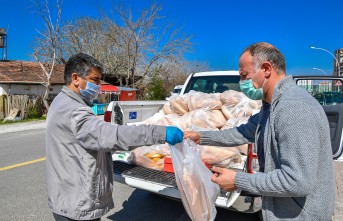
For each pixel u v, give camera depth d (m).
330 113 3.79
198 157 2.32
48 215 4.11
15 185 5.31
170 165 3.22
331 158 1.61
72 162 2.03
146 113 4.49
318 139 1.50
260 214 3.81
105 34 29.62
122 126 1.97
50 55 27.12
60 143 2.04
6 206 4.39
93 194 2.07
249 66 1.77
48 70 26.06
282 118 1.55
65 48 31.61
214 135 2.47
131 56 29.23
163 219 4.00
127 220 3.97
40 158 7.44
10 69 26.58
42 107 20.67
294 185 1.47
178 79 38.75
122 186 5.26
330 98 4.73
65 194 2.05
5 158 7.45
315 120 1.50
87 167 2.04
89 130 1.95
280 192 1.52
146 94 29.94
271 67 1.72
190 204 2.21
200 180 2.23
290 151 1.50
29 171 6.22
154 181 3.20
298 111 1.51
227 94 4.18
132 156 3.54
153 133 1.98
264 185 1.58
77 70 2.10
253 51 1.76
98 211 2.13
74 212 2.02
